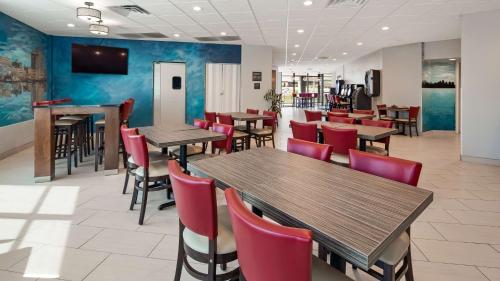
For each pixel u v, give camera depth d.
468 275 2.24
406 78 9.84
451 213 3.38
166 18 6.48
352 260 1.04
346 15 6.11
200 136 3.49
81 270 2.26
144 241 2.71
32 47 7.59
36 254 2.46
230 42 9.35
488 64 5.71
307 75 23.98
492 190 4.20
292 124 4.45
